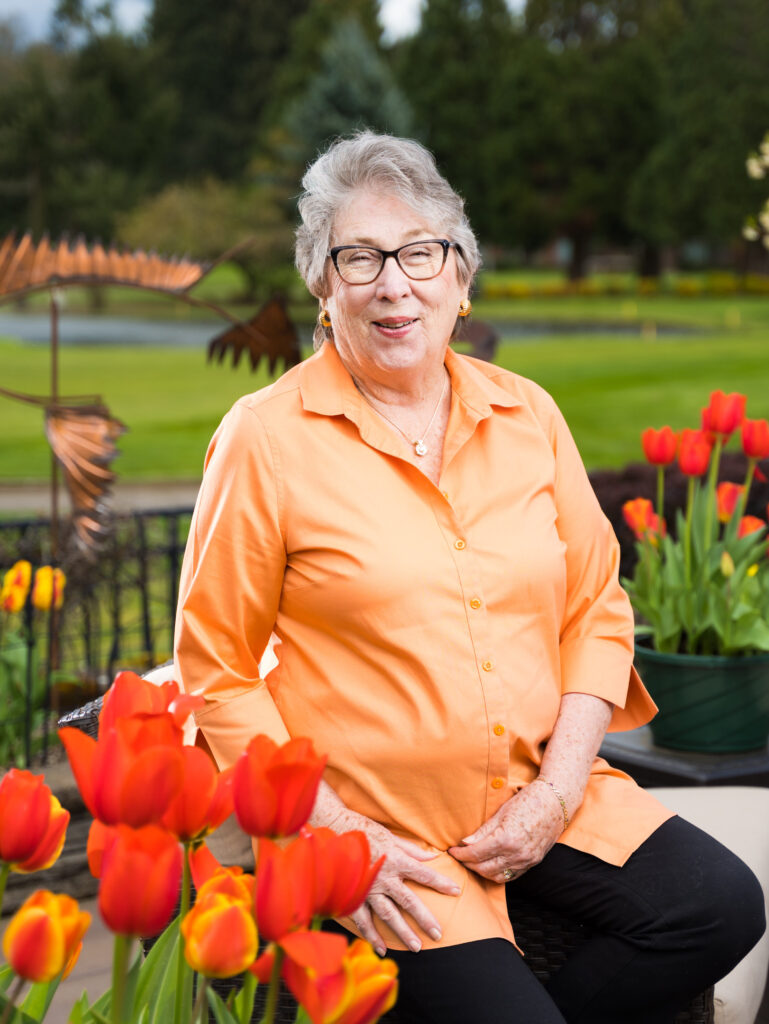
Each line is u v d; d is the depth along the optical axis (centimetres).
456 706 170
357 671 172
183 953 107
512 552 179
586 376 1994
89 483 341
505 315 3525
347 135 192
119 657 387
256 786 92
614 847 175
